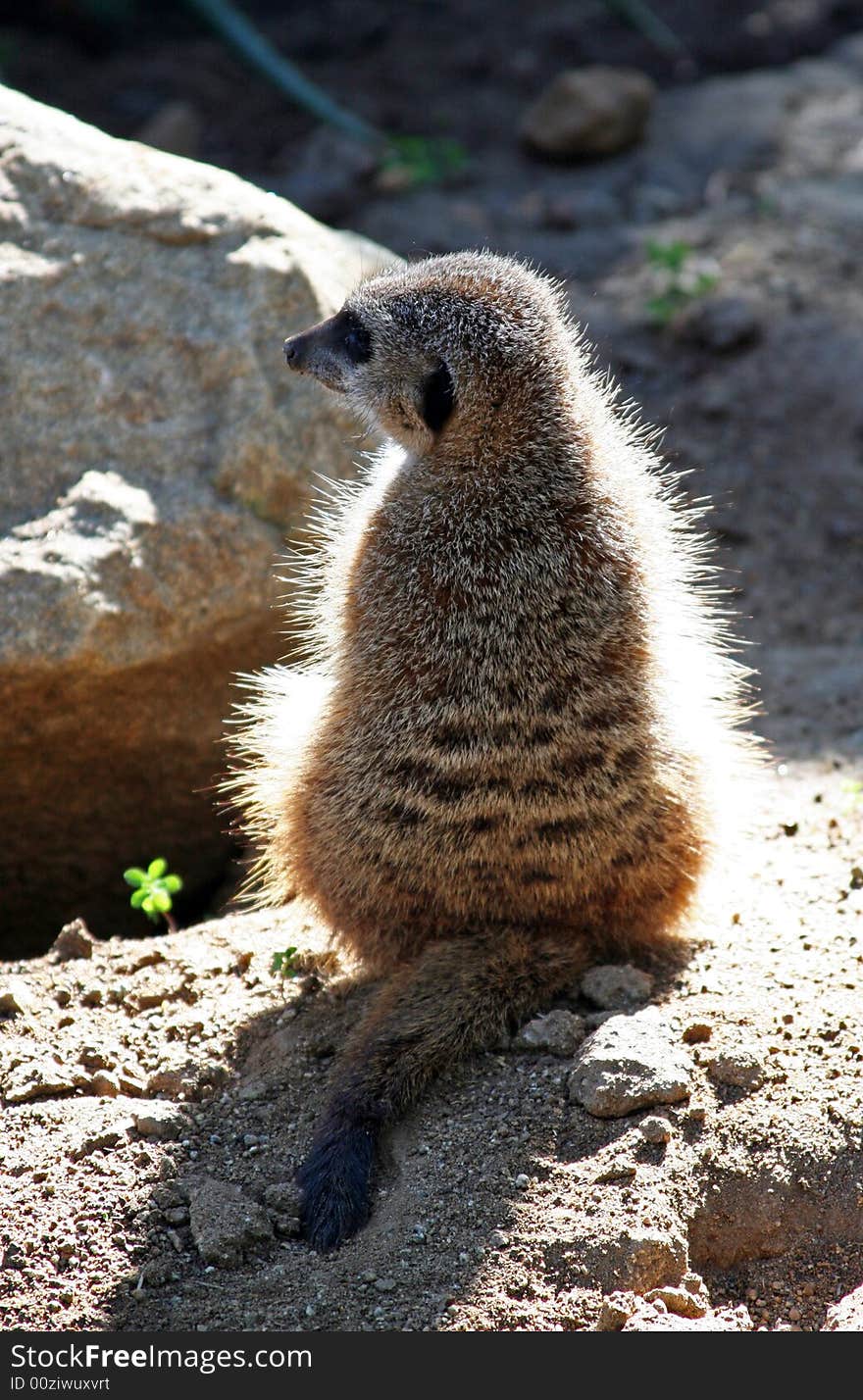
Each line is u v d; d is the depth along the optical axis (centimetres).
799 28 2325
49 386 968
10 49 2134
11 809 994
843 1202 673
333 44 2288
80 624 909
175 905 1094
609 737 769
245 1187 691
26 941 1077
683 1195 668
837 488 1468
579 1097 705
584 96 1947
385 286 820
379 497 842
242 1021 798
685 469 1486
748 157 1989
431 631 776
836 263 1753
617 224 1842
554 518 778
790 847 950
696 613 887
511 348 781
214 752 1016
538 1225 649
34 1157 691
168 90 2100
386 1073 724
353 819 783
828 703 1173
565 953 792
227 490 971
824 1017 750
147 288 1004
